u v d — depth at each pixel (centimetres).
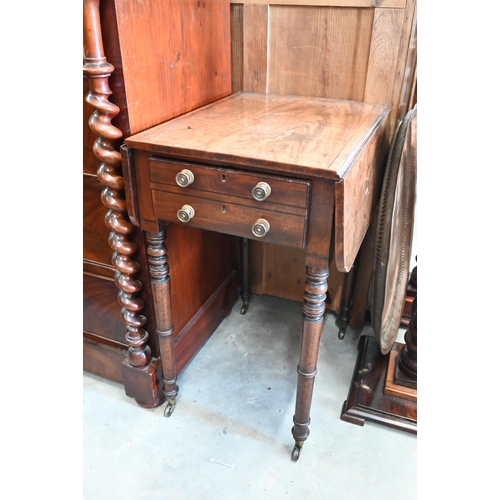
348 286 153
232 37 139
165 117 110
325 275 94
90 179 110
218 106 123
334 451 120
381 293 127
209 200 92
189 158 92
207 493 109
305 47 132
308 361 104
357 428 127
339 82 133
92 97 93
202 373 145
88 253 122
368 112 118
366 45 125
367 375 139
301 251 165
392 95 128
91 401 134
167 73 107
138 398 131
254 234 91
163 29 102
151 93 103
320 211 84
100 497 108
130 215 102
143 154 95
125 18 91
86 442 122
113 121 99
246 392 138
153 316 124
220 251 156
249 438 124
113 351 133
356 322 163
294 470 115
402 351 138
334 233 87
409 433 125
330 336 162
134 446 121
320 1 124
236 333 163
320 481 112
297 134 98
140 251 114
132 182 98
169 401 129
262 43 135
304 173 81
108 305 127
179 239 127
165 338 119
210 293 155
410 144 125
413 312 133
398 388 132
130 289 115
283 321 169
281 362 150
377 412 128
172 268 126
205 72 124
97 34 88
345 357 152
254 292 181
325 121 109
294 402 135
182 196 95
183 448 121
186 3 108
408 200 135
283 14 130
